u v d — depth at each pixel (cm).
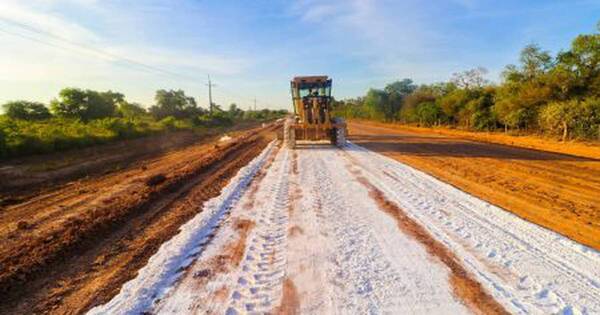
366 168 805
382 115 3975
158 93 3831
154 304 259
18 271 305
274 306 256
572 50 1379
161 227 421
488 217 443
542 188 586
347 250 351
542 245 354
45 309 253
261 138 1756
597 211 457
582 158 903
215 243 374
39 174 791
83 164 939
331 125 1226
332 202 523
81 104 2450
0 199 559
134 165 934
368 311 248
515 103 1557
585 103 1214
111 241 380
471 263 319
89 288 283
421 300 261
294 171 784
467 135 1711
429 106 2623
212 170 814
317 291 276
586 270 302
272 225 428
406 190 589
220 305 258
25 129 1255
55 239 375
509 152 1044
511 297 264
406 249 351
